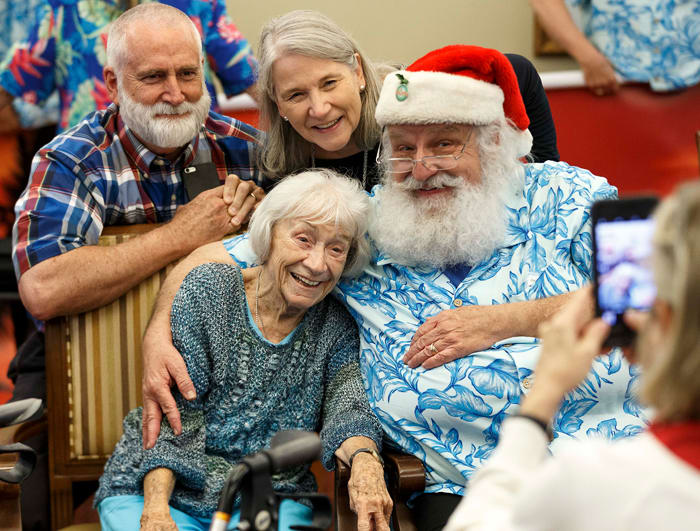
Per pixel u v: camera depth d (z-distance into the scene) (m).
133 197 3.06
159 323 2.66
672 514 1.29
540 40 4.80
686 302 1.29
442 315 2.61
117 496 2.54
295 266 2.60
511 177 2.81
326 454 2.56
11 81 3.90
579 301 1.60
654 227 1.49
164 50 2.90
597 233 1.65
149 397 2.58
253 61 3.94
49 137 4.35
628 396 2.58
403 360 2.63
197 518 2.57
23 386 3.11
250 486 1.61
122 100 2.96
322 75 2.90
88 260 2.80
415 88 2.65
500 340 2.58
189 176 3.10
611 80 4.21
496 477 1.48
